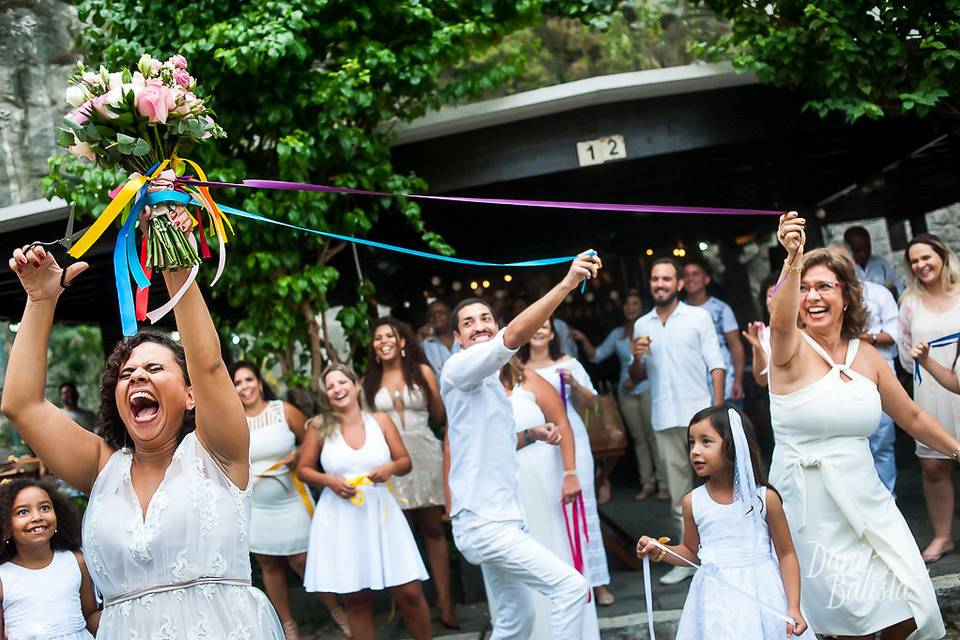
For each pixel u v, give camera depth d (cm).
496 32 676
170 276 242
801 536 378
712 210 320
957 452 384
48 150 844
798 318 403
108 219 235
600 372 1099
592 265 355
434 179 696
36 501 403
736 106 677
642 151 682
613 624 512
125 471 248
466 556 404
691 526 380
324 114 618
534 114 681
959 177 991
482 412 400
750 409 963
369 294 669
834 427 373
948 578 496
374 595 670
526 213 1035
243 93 621
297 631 576
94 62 643
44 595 402
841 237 1588
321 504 517
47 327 249
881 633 383
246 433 251
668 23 1004
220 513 243
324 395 534
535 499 481
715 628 354
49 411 250
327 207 627
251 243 627
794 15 635
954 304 521
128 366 249
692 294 734
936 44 601
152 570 238
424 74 635
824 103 620
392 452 523
